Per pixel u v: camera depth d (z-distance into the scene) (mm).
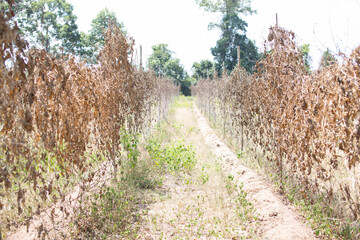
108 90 5496
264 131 6883
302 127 4516
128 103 7211
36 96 3365
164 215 4797
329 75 3867
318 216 4215
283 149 5559
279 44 5688
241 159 7508
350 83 3445
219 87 11984
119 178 6031
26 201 4523
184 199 5543
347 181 4375
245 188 5715
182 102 32500
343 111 3531
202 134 12219
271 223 4238
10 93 2818
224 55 41688
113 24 6867
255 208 4852
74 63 4324
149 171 6637
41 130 3465
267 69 6043
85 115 4484
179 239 4039
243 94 8367
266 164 6652
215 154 8633
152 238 4086
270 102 6176
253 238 4012
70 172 4172
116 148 5934
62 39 25078
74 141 4164
